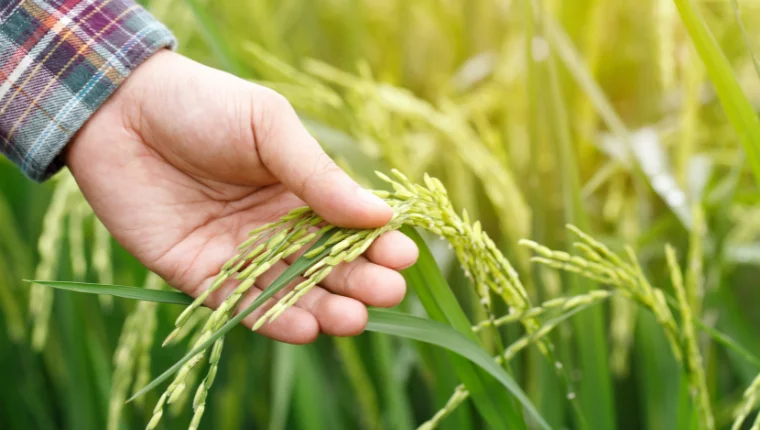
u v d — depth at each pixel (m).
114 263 0.75
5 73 0.59
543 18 0.63
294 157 0.55
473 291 0.69
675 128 0.71
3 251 0.76
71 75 0.58
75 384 0.72
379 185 0.66
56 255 0.68
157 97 0.58
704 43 0.53
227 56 0.65
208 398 0.77
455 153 0.70
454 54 0.79
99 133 0.59
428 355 0.66
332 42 0.84
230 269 0.51
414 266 0.55
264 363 0.76
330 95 0.67
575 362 0.71
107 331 0.76
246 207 0.59
